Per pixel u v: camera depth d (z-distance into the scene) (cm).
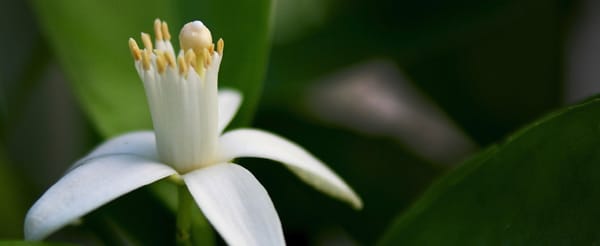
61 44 18
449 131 23
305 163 17
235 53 18
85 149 19
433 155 23
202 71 16
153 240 18
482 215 16
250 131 17
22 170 20
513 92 22
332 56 20
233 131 17
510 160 16
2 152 19
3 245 15
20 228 19
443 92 22
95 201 16
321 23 20
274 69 20
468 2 20
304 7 20
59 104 21
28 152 21
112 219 18
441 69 22
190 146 16
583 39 23
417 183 21
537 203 16
